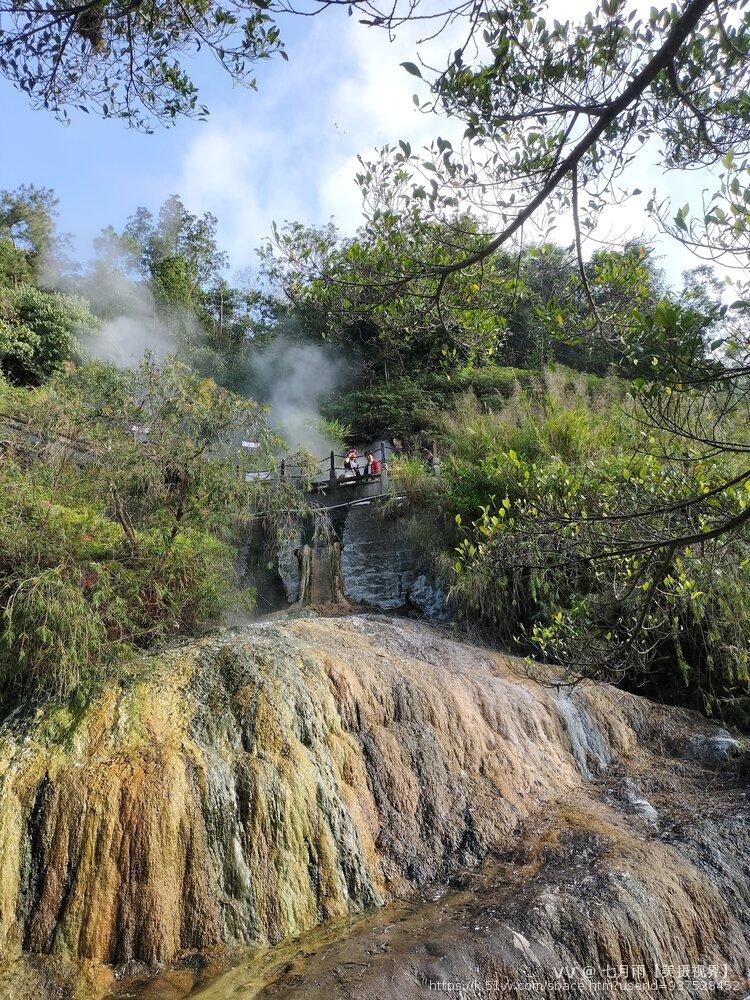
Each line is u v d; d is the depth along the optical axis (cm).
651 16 344
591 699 894
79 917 509
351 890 586
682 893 577
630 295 388
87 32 384
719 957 556
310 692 700
